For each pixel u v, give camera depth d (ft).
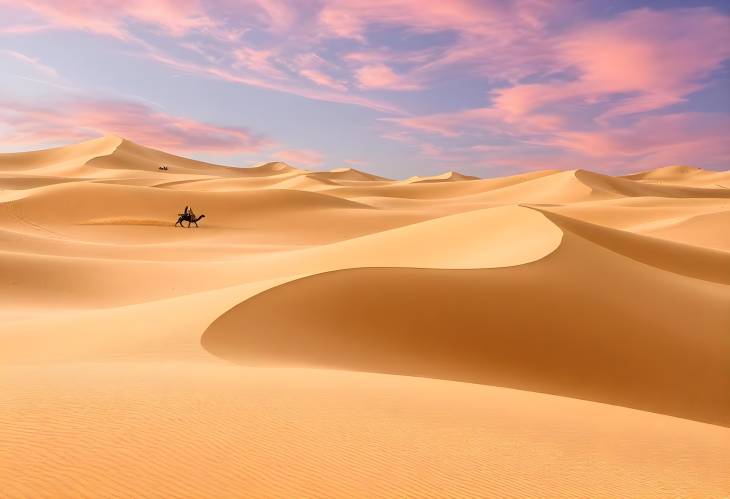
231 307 61.21
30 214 249.75
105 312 71.05
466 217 135.13
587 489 22.40
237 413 26.08
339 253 129.18
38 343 55.62
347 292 66.85
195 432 22.77
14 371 33.88
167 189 289.33
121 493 16.74
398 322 63.31
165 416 24.50
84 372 34.32
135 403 26.18
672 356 68.54
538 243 102.12
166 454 20.12
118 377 32.65
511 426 30.58
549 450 27.04
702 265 130.52
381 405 31.17
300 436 23.91
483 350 62.08
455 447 25.35
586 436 30.83
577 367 63.16
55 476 17.33
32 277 111.96
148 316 63.21
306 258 130.72
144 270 126.82
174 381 32.24
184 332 55.16
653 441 31.96
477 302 69.15
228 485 18.26
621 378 63.26
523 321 67.67
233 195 288.30
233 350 50.96
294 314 61.36
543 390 57.16
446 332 63.26
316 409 28.45
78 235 221.25
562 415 35.63
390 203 403.75
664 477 25.18
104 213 260.21
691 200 321.93
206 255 171.01
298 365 48.21
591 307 73.67
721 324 79.20
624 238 134.00
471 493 20.51
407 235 131.95
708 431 37.76
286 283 67.92
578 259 90.27
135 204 268.21
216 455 20.62
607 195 432.66
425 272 74.64
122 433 21.74
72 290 110.42
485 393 39.88
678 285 92.07
